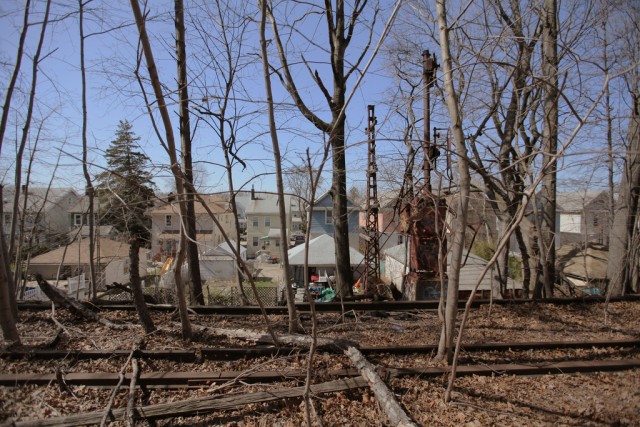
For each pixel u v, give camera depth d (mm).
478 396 5156
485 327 7805
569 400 5094
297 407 4840
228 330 6707
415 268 12188
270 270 37312
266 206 56562
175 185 5805
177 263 6027
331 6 10930
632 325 8109
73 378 5203
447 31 5297
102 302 8328
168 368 5676
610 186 13180
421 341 6887
